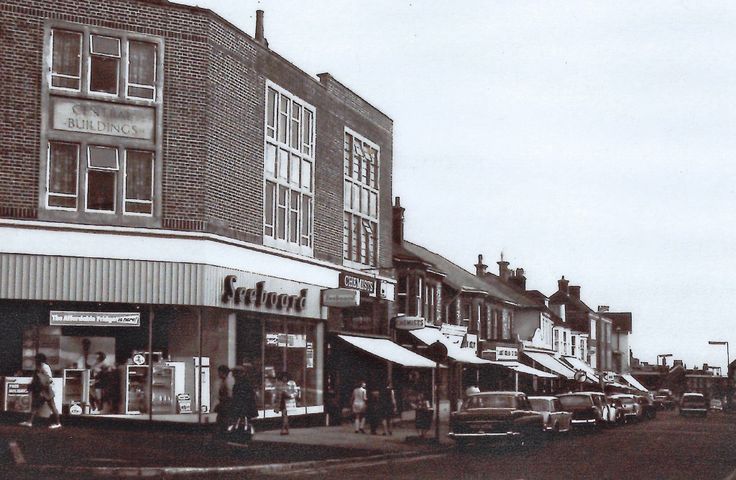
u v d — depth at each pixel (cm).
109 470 1652
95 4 2583
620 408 4891
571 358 8469
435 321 4922
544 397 3244
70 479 1570
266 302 2953
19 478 1539
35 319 2497
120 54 2611
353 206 3731
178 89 2667
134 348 2598
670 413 8812
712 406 10450
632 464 2267
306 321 3262
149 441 2178
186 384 2648
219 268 2712
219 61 2761
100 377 2558
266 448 2291
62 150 2545
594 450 2770
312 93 3372
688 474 2027
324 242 3422
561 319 8300
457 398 5081
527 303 7288
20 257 2461
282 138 3156
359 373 3647
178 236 2623
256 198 2955
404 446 2580
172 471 1698
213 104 2727
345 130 3659
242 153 2878
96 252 2541
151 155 2636
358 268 3753
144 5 2641
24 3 2505
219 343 2741
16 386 2450
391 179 4166
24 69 2498
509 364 5634
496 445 2830
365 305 3819
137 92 2628
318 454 2205
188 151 2666
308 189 3322
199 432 2531
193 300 2630
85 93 2567
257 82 2977
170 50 2667
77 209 2541
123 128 2603
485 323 5903
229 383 2623
